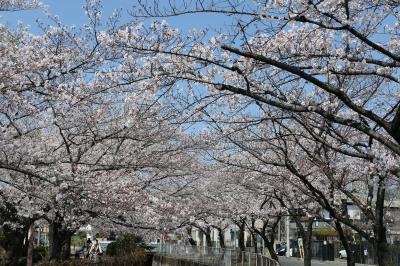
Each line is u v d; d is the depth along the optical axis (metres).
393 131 5.28
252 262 16.58
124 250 24.98
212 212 16.55
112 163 10.57
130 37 6.77
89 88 8.66
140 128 10.04
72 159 9.91
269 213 16.30
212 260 21.41
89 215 11.40
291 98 7.50
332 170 9.06
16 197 10.15
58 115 9.12
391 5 6.49
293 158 10.33
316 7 5.88
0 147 8.41
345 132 9.19
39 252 23.06
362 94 9.10
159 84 6.85
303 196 11.50
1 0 8.89
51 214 11.09
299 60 6.86
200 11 5.91
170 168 12.13
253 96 5.88
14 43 8.84
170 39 6.71
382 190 7.87
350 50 6.89
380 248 7.82
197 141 11.90
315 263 32.66
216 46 6.49
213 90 7.10
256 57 5.55
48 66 8.58
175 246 29.69
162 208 12.12
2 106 8.56
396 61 5.93
